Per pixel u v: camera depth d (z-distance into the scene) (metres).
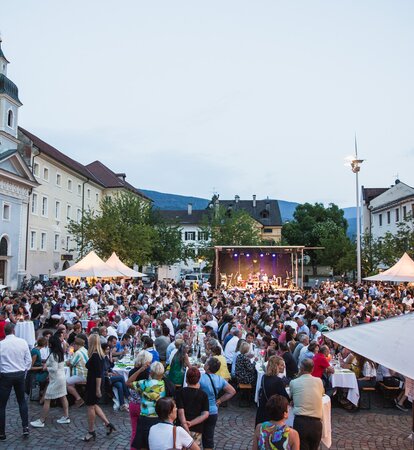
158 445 4.80
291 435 4.62
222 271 42.94
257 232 58.88
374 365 10.55
